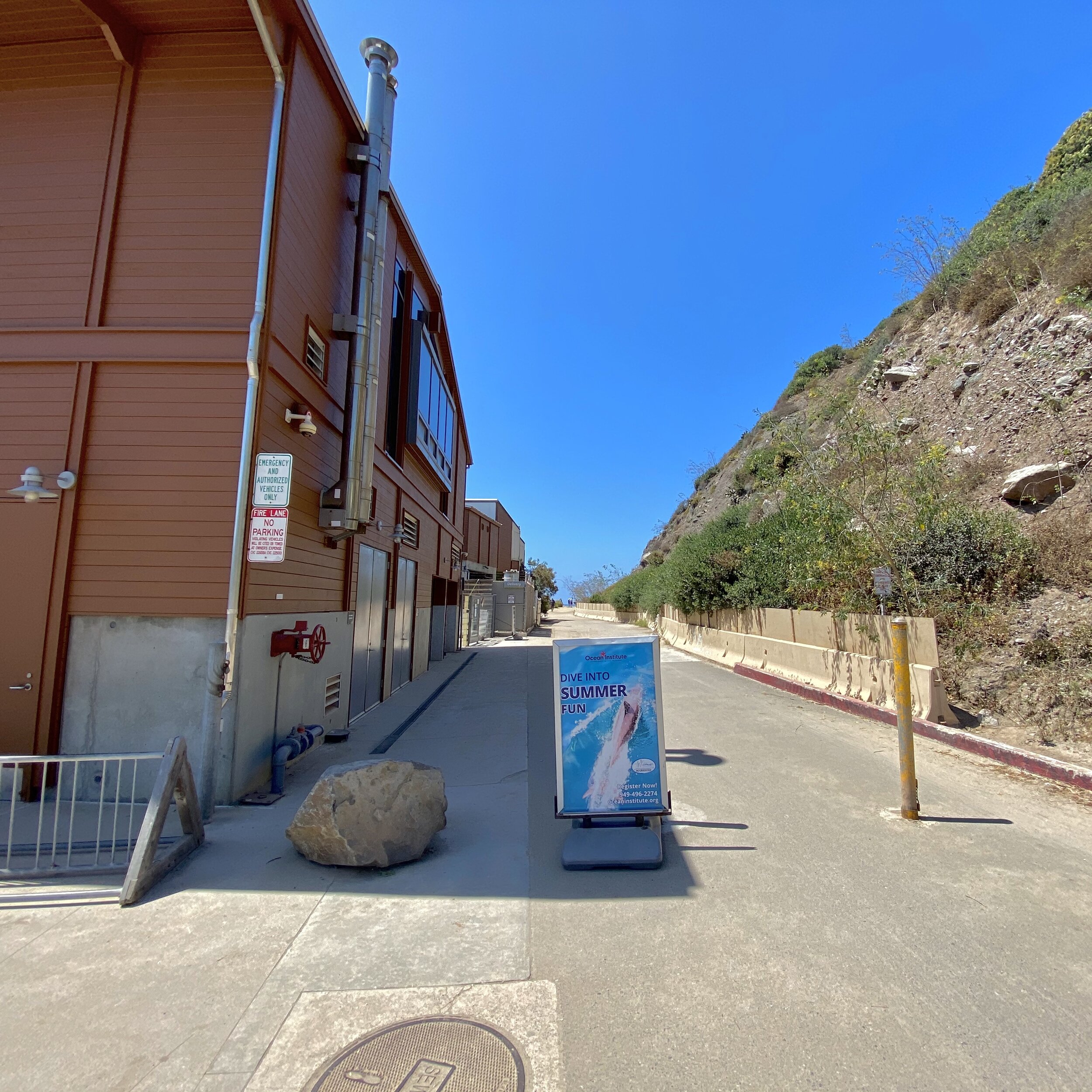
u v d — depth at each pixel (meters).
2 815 6.01
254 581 6.61
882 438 10.73
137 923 3.86
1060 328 12.71
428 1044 2.77
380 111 9.23
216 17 7.00
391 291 11.49
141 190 7.02
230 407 6.64
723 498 37.53
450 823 5.59
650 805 4.94
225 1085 2.56
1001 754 6.69
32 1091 2.54
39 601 6.53
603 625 41.19
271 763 6.90
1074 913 3.77
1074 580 8.80
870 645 10.02
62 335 6.81
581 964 3.37
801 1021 2.88
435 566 17.59
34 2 6.75
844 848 4.77
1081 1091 2.44
